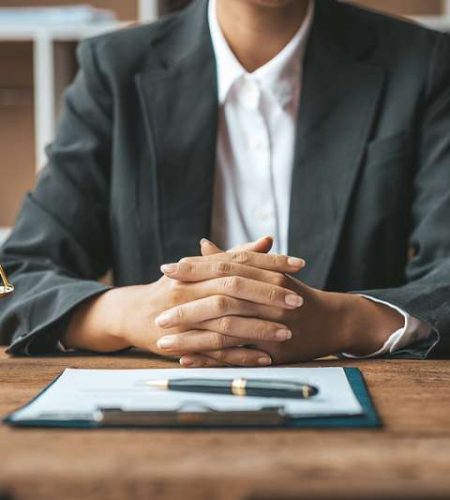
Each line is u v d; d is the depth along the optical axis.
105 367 1.05
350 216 1.45
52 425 0.71
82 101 1.59
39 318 1.22
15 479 0.58
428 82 1.49
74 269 1.50
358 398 0.81
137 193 1.50
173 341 1.05
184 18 1.60
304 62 1.50
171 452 0.64
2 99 2.81
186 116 1.50
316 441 0.67
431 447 0.65
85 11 2.69
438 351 1.12
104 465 0.60
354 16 1.57
